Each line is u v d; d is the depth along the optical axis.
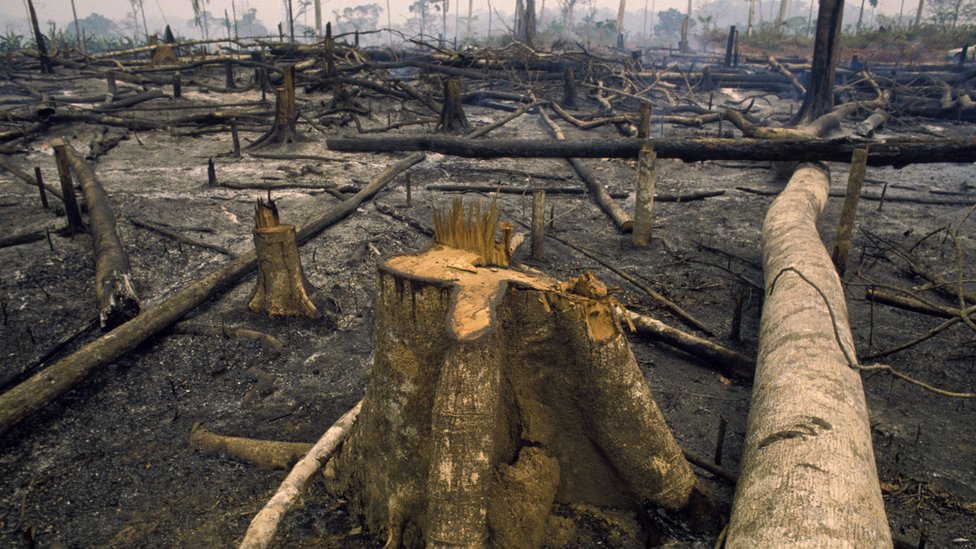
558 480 3.24
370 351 5.35
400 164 11.70
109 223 7.57
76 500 3.56
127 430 4.24
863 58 29.62
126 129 14.77
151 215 8.71
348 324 5.83
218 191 10.12
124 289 5.65
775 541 2.31
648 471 3.11
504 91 21.92
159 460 3.92
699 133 15.82
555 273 7.09
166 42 26.41
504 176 11.63
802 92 21.83
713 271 7.25
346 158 12.73
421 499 3.00
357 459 3.26
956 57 28.06
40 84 21.73
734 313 5.46
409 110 18.12
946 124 17.36
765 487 2.67
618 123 16.44
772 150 8.12
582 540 3.17
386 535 3.14
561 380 3.05
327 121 15.93
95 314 5.89
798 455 2.74
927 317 6.02
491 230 3.21
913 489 3.65
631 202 10.11
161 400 4.61
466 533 2.61
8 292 6.23
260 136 14.46
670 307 6.00
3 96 19.30
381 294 2.86
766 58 28.31
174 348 5.32
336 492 3.47
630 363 3.00
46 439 4.12
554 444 3.24
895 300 5.46
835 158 7.95
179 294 5.81
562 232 8.56
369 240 7.83
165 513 3.46
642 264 7.43
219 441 3.97
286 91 13.41
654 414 3.08
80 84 22.12
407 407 2.91
